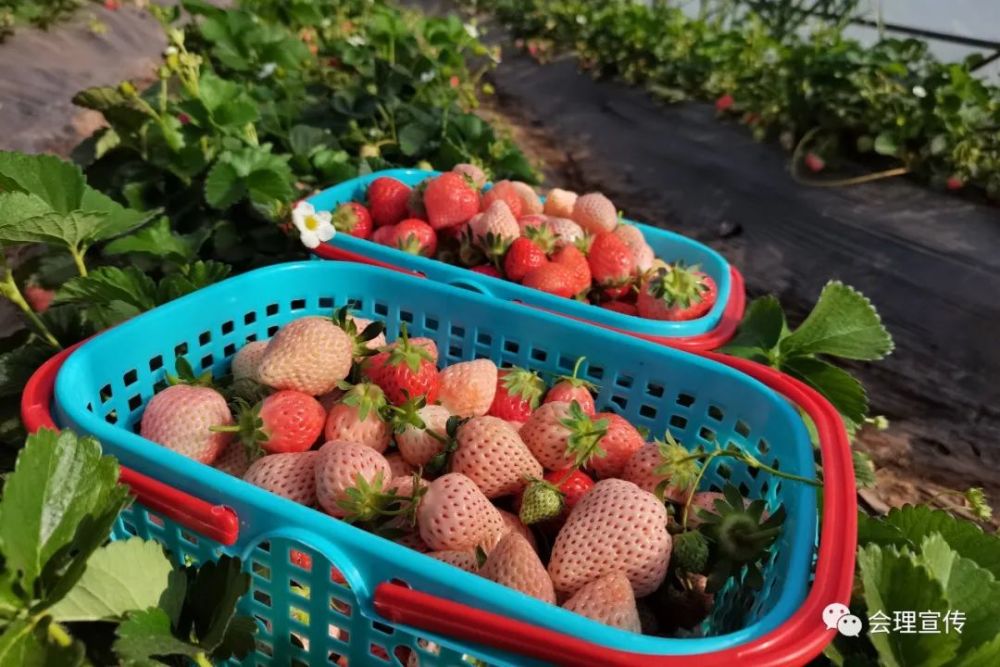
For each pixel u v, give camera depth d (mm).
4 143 842
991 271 724
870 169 917
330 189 528
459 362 389
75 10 1248
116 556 211
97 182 579
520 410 353
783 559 240
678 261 451
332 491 274
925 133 886
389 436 323
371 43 1036
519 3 2064
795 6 1492
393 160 790
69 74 1065
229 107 575
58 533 205
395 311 394
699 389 333
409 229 479
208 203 530
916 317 715
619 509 258
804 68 1042
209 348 357
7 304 530
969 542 269
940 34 1250
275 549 227
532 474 301
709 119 1149
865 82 946
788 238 866
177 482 235
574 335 358
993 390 627
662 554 256
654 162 1083
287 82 847
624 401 370
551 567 261
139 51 1291
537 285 428
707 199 967
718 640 185
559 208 531
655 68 1378
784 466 286
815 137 953
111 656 229
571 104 1422
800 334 388
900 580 225
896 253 789
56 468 208
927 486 541
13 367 356
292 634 247
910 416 613
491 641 191
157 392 335
